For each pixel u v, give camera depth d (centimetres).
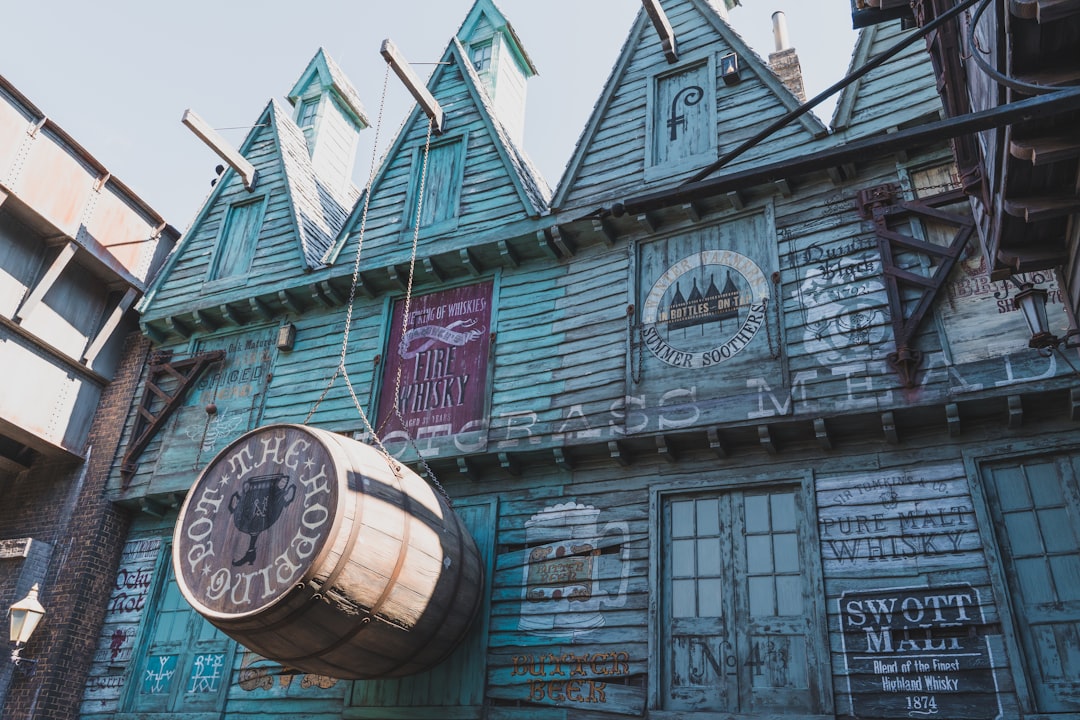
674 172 1055
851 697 742
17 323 1223
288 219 1373
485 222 1161
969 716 697
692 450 919
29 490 1289
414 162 1295
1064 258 616
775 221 973
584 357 1013
